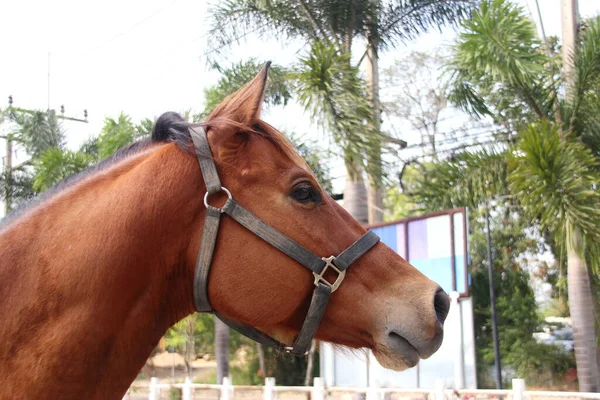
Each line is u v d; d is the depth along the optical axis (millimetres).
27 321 2344
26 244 2447
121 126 15609
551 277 20078
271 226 2482
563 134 11336
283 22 12977
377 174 10445
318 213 2561
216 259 2475
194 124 2594
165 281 2525
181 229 2500
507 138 12250
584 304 10617
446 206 11875
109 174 2627
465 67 11672
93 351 2365
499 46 10914
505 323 20219
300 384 19234
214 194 2500
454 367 11680
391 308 2529
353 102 10258
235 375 20438
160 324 2562
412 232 12555
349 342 2596
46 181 15227
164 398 11531
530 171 9484
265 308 2480
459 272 11617
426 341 2477
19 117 18719
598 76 11172
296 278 2482
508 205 15508
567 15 11836
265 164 2551
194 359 24078
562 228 9438
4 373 2307
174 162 2561
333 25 12883
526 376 19281
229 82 12430
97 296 2377
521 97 11930
